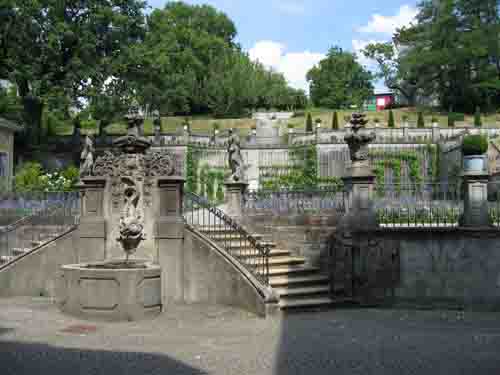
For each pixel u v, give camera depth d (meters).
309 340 9.45
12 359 7.88
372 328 10.67
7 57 38.69
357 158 14.73
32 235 15.94
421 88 81.88
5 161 33.75
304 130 57.41
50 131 50.88
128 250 13.76
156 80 43.94
